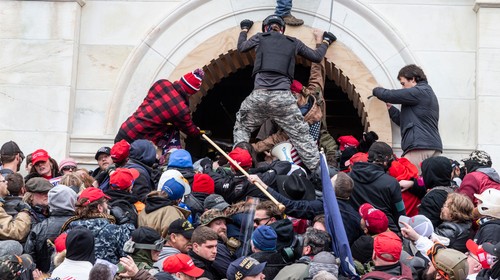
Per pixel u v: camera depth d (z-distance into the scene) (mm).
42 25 14508
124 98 14477
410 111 13570
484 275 9922
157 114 13547
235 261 9742
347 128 17781
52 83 14406
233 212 11289
